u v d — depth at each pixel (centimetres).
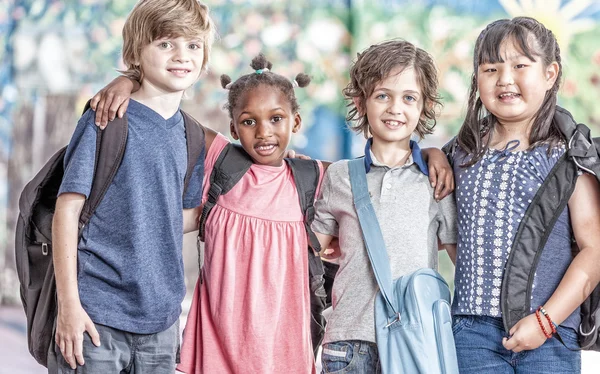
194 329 311
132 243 284
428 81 317
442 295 296
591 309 288
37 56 750
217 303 304
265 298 303
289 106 316
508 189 292
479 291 292
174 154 295
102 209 285
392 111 308
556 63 299
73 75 748
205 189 316
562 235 290
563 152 289
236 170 312
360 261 305
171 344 296
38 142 753
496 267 290
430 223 307
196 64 298
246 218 306
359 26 681
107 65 743
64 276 274
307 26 698
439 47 671
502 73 293
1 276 742
